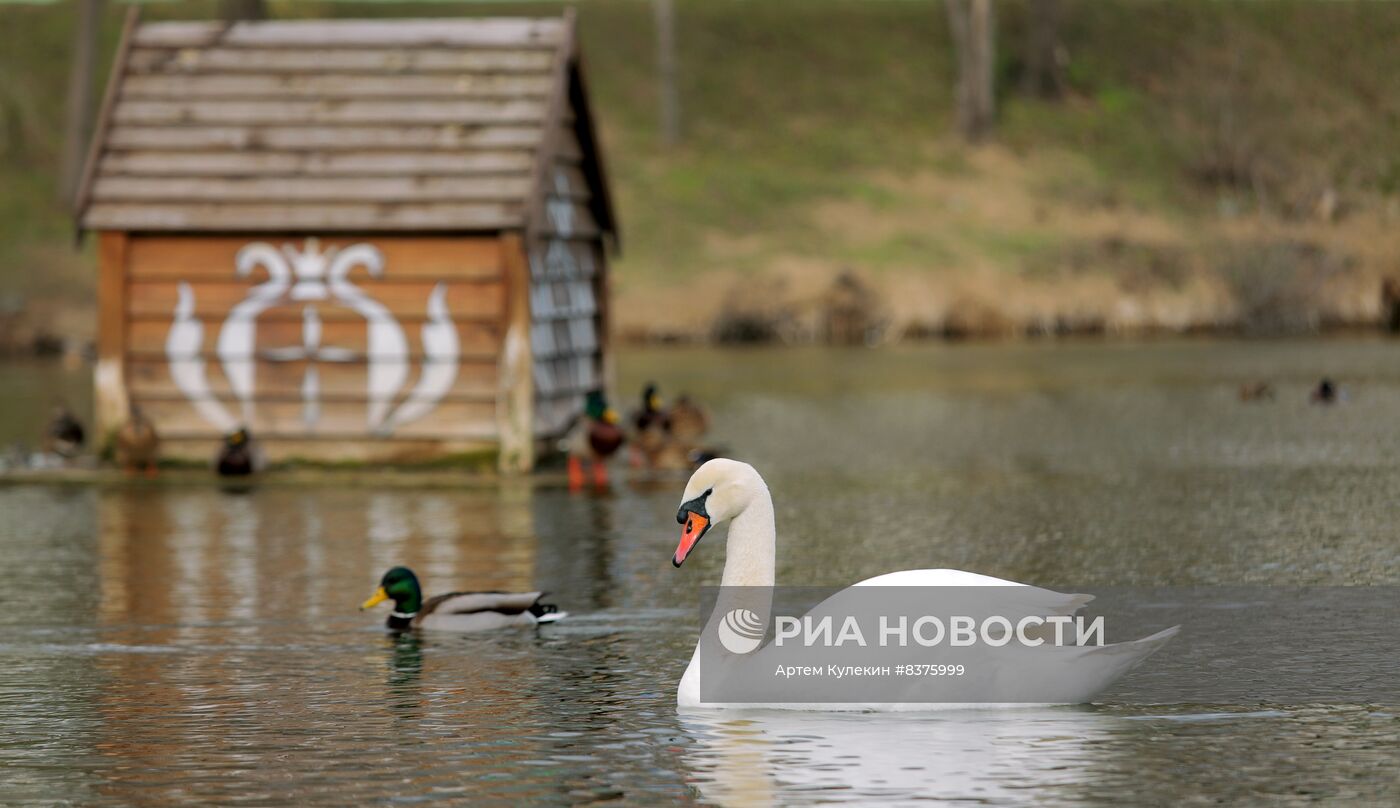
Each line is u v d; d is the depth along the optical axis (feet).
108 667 41.98
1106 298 181.88
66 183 199.21
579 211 89.15
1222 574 51.85
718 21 260.01
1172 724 34.99
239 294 80.89
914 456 86.89
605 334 94.12
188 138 81.97
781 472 81.05
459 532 63.26
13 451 87.81
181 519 67.41
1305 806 29.99
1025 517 64.85
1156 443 90.02
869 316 177.88
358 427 80.33
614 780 31.68
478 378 79.56
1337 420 99.35
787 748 33.50
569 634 45.16
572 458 76.28
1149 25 254.47
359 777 32.22
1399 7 251.19
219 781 32.12
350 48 84.12
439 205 78.84
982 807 29.84
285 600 50.60
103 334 81.35
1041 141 230.27
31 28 240.53
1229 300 181.47
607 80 243.60
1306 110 231.30
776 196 211.61
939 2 269.23
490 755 33.50
